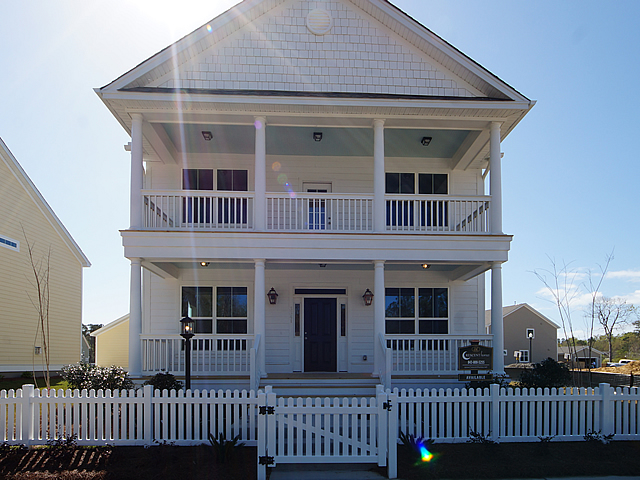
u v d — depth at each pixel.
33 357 16.45
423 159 13.66
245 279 13.16
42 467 7.25
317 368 13.08
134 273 10.33
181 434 7.91
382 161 10.81
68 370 9.59
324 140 12.28
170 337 10.35
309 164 13.42
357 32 11.37
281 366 12.95
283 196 10.78
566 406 8.41
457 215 13.45
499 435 8.16
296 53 11.22
